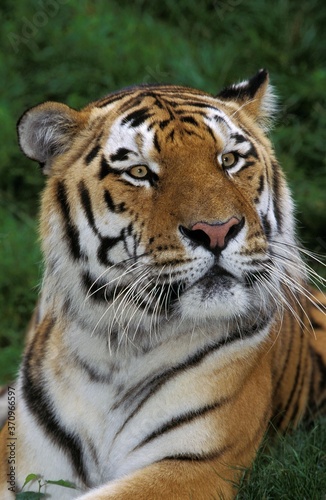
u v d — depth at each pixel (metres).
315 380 9.65
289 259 8.01
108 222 7.50
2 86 15.52
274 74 15.88
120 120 7.75
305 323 9.64
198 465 7.46
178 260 7.20
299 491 7.59
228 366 7.76
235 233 7.20
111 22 16.39
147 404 7.73
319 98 15.46
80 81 15.49
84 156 7.77
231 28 16.83
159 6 17.28
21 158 14.52
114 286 7.60
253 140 7.97
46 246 7.95
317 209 13.66
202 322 7.61
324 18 16.72
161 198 7.34
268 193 7.86
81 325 7.86
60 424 7.94
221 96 8.57
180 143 7.48
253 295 7.65
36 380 8.15
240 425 7.77
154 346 7.77
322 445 8.53
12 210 14.09
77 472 7.93
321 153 14.96
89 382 7.89
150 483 7.27
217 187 7.25
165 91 8.23
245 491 7.58
